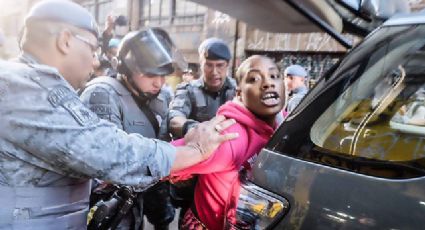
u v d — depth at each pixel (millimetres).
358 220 1118
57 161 1265
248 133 1729
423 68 1472
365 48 1712
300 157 1375
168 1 10430
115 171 1298
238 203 1477
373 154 1254
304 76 4301
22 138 1217
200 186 1796
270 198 1356
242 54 8578
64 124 1244
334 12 2145
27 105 1216
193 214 1854
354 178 1185
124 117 2117
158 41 2027
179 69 2119
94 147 1270
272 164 1439
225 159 1642
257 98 1716
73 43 1371
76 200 1423
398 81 1498
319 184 1246
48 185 1316
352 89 1563
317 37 7301
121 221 1977
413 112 1385
